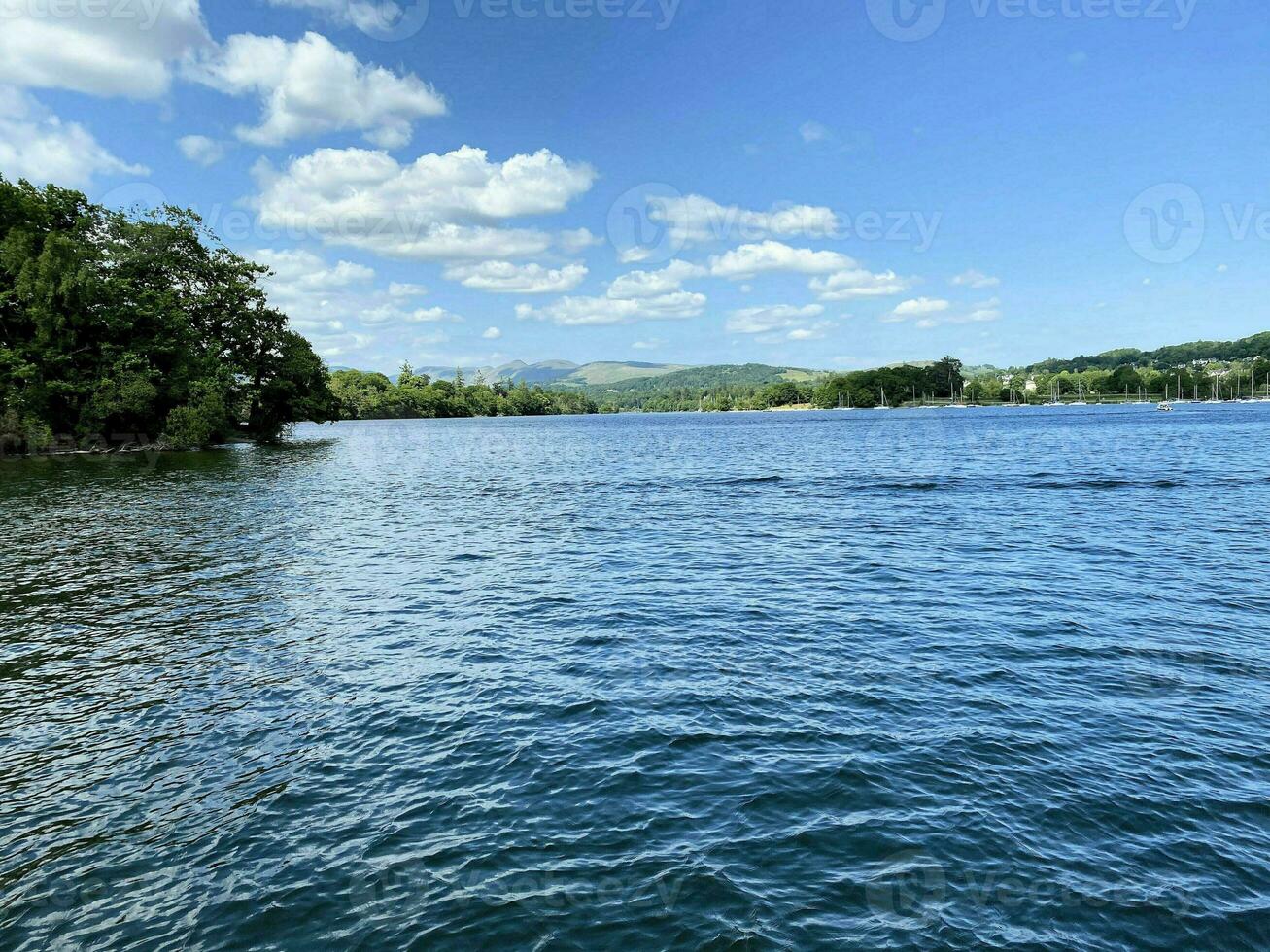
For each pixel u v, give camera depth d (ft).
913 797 28.43
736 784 29.60
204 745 34.17
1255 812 27.12
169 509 113.39
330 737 34.68
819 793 28.81
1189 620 50.29
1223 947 20.67
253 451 264.52
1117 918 21.81
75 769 32.12
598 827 26.89
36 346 219.00
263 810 28.58
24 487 145.79
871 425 473.26
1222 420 416.67
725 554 75.36
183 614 55.31
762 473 166.50
